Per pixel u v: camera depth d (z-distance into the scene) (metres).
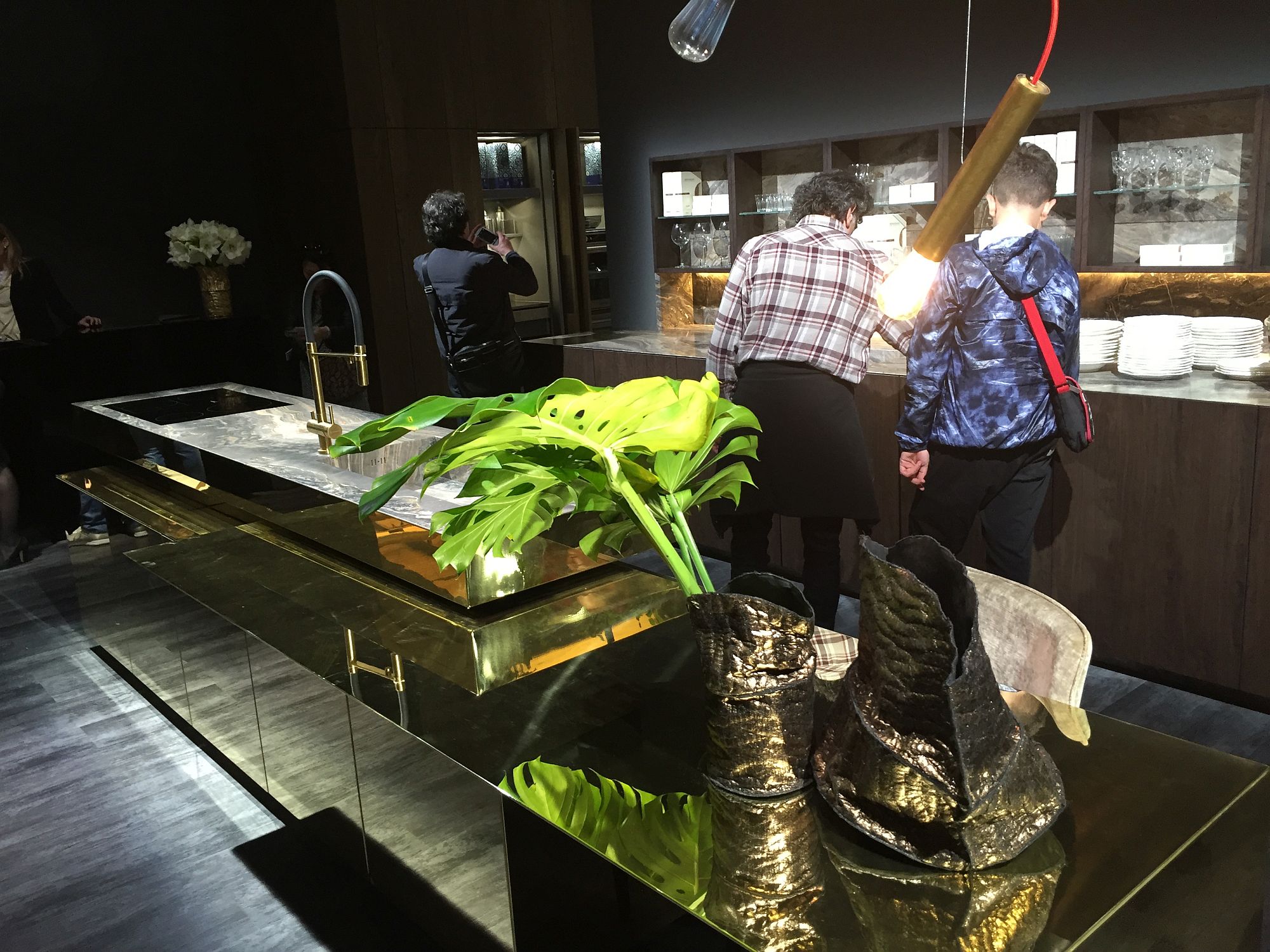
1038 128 4.12
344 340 7.00
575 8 7.80
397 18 6.87
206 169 7.55
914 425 3.17
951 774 1.05
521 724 1.53
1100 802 1.18
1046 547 3.54
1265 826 1.19
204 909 2.52
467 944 1.95
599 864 1.46
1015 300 2.97
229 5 7.43
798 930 1.00
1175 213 3.88
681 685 1.61
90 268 7.17
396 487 1.30
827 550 3.55
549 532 1.98
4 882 2.67
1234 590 3.10
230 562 2.57
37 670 4.01
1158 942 1.06
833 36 4.73
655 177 5.65
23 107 6.76
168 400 3.95
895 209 4.80
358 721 2.06
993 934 0.97
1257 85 3.42
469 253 4.73
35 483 5.73
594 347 4.95
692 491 1.52
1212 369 3.44
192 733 3.42
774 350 3.29
